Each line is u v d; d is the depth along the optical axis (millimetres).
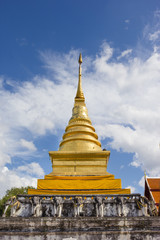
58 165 24500
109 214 18859
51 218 15742
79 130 28031
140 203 19047
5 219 15695
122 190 21016
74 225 15586
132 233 15492
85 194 19906
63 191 21000
